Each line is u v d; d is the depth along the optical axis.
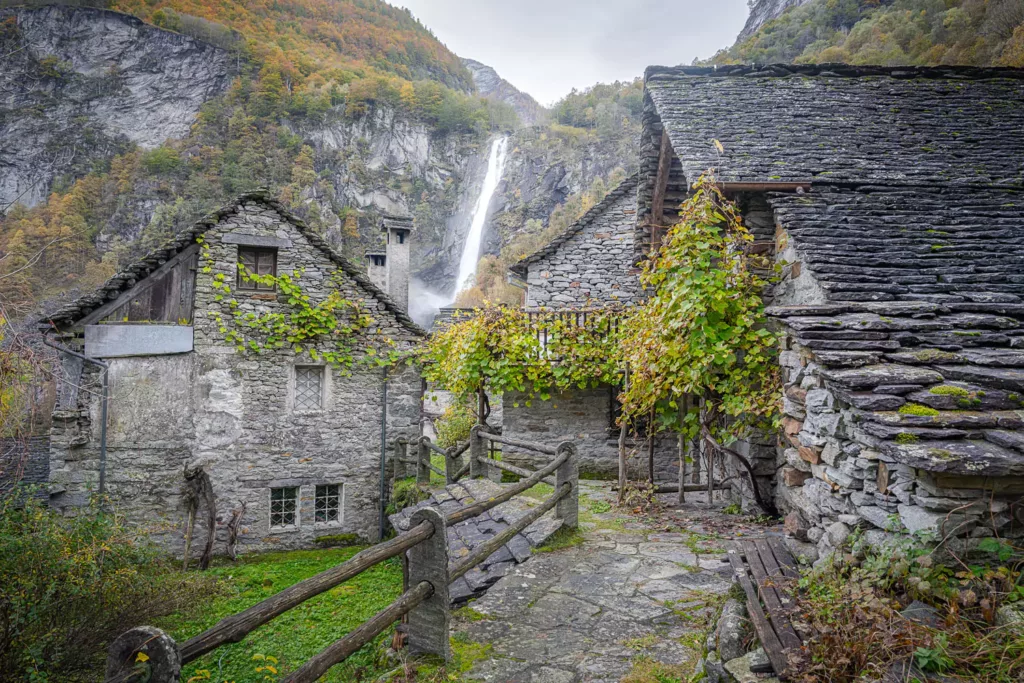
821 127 6.31
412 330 10.80
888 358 3.38
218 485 9.62
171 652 1.61
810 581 3.01
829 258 4.38
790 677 2.25
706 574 3.97
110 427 9.21
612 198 12.52
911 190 5.35
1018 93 6.93
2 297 4.98
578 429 9.39
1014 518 2.67
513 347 8.41
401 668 2.85
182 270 9.61
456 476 7.90
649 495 6.05
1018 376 2.95
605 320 8.61
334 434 10.28
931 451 2.48
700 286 5.04
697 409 5.94
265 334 9.91
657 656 2.89
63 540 5.48
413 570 2.97
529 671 2.80
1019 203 5.12
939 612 2.42
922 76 7.39
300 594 2.08
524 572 4.09
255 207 9.96
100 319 9.21
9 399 4.86
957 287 4.05
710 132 6.18
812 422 3.85
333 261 10.41
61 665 5.03
